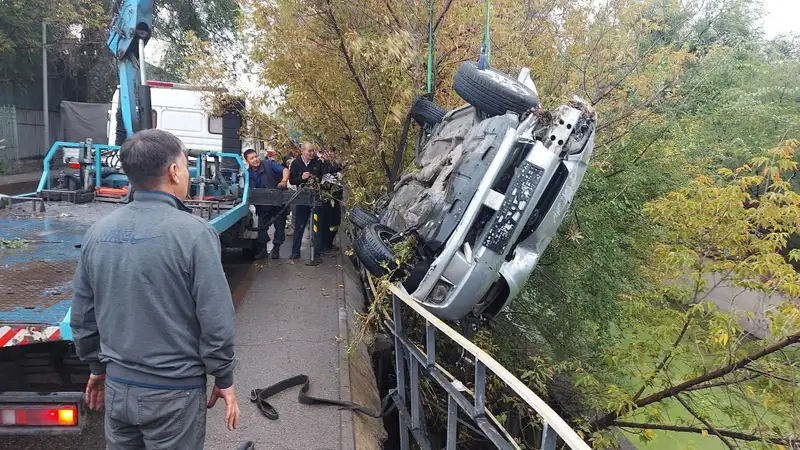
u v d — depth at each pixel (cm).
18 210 593
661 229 643
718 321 457
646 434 521
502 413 508
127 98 713
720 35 1079
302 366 457
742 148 885
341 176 687
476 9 589
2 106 2034
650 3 663
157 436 203
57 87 2309
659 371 520
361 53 548
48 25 1830
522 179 375
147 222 201
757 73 1165
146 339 199
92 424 388
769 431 452
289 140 700
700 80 795
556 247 589
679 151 721
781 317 415
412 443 456
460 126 482
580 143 394
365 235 455
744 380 463
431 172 457
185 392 204
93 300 214
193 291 199
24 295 331
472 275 379
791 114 1064
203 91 748
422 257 422
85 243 210
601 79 656
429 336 341
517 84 440
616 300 601
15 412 273
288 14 573
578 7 662
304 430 365
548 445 217
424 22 593
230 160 813
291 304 607
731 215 467
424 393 487
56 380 312
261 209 790
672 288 544
